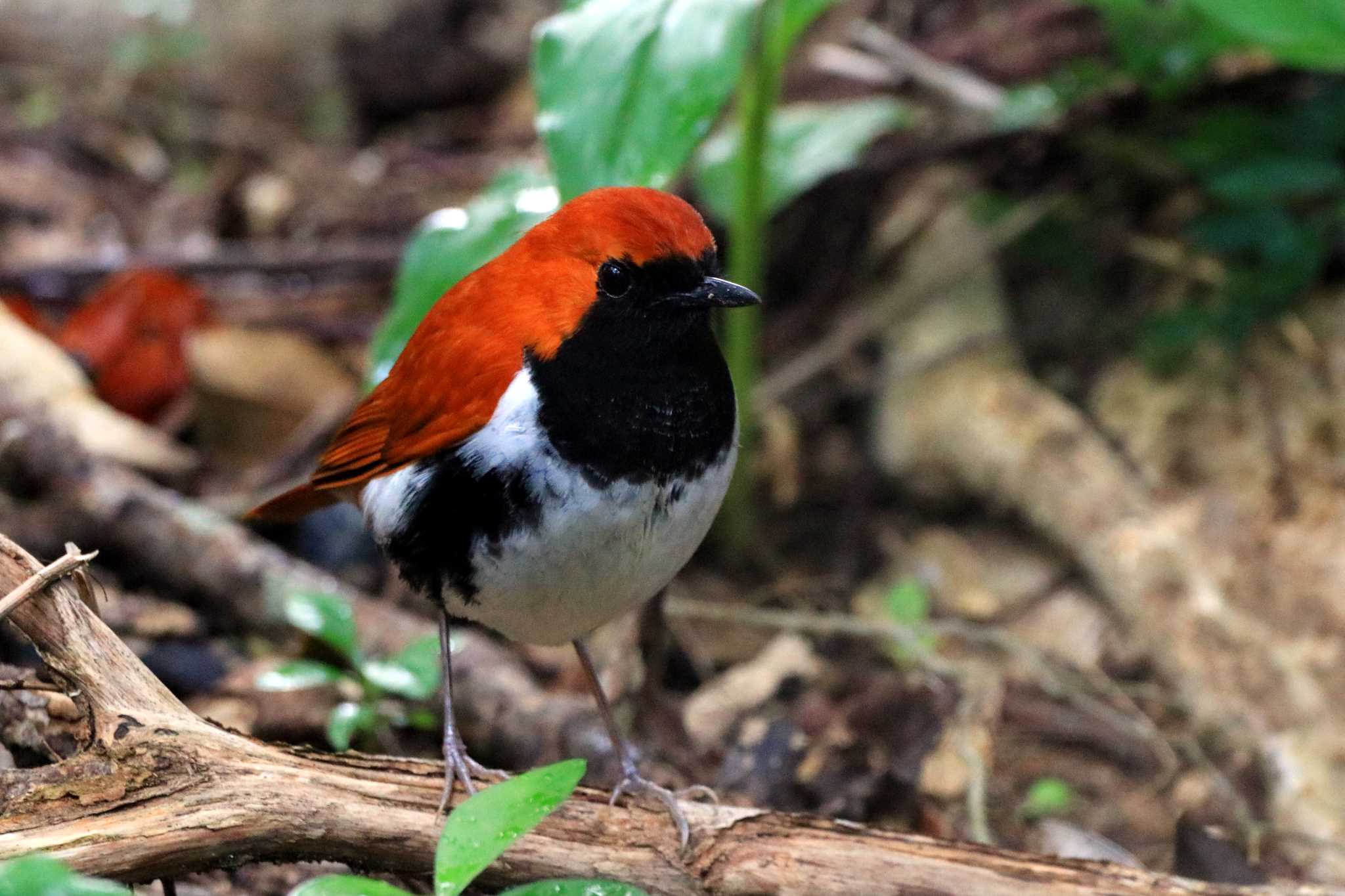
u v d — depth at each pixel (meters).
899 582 12.27
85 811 6.07
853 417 14.14
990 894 6.31
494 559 6.93
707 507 7.12
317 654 9.62
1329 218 12.19
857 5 15.75
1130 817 9.80
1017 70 14.55
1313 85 13.02
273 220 16.28
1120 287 13.89
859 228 14.74
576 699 9.84
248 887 7.91
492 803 5.65
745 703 10.65
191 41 18.28
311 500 8.59
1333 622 10.93
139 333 13.01
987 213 14.14
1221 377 12.59
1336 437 11.87
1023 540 12.48
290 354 13.52
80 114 17.83
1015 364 13.24
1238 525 11.77
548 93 8.55
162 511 10.71
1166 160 13.49
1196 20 12.16
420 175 16.91
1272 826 9.62
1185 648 10.82
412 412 7.27
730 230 13.34
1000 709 10.67
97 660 6.29
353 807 6.33
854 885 6.38
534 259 7.07
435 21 18.58
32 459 10.82
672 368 6.93
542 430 6.77
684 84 8.35
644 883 6.46
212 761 6.26
